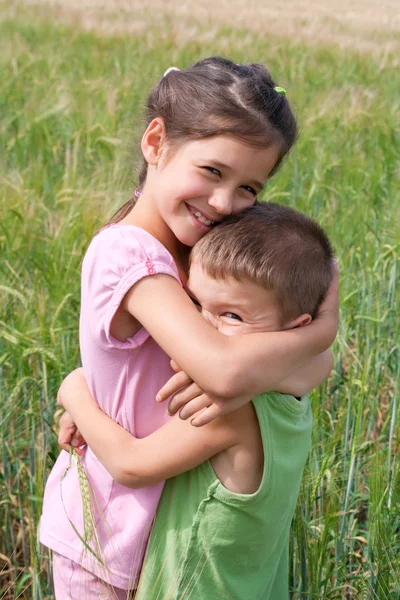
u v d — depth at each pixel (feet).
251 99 6.31
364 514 11.13
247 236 6.11
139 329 6.38
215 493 6.05
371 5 89.61
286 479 6.18
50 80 29.81
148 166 6.88
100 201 14.84
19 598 9.95
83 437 6.68
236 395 5.68
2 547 10.49
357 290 12.73
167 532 6.31
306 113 25.53
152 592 6.31
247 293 6.04
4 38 42.86
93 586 6.69
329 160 21.08
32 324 11.59
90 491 6.63
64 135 22.54
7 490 10.28
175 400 6.04
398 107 27.58
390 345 12.78
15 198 15.33
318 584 8.28
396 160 21.81
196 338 5.76
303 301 6.19
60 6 63.05
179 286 6.17
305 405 6.51
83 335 6.63
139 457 6.17
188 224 6.47
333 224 16.29
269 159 6.51
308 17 67.21
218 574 6.26
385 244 14.46
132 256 6.19
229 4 81.76
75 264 12.68
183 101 6.47
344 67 37.96
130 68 34.32
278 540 6.64
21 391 10.51
